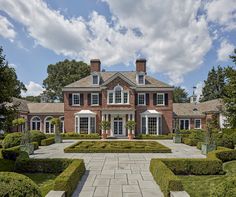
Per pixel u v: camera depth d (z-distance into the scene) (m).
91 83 34.09
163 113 33.38
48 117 36.75
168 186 6.85
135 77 35.81
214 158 11.09
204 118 37.06
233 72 12.17
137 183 8.89
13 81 10.85
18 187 4.27
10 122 10.82
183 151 18.00
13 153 13.40
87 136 30.48
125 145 19.72
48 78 61.31
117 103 32.69
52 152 17.50
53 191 6.77
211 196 4.60
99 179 9.49
